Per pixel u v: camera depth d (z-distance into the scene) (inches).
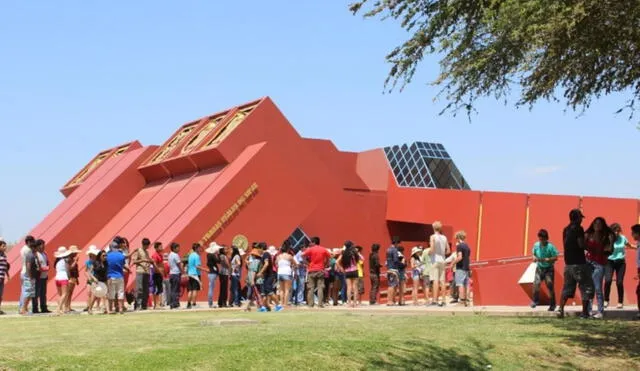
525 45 594.6
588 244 697.0
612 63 609.3
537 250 764.0
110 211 1608.0
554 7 542.0
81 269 1402.6
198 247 1032.8
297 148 1400.1
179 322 669.9
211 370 411.2
